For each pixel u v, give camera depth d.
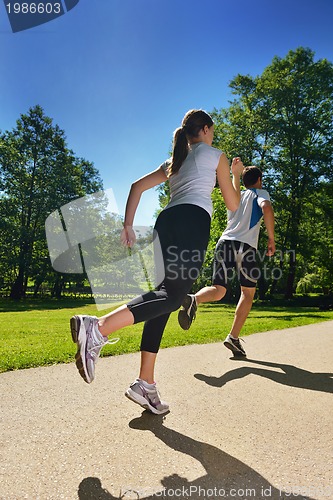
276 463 1.65
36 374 2.97
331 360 3.67
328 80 24.75
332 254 26.56
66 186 31.44
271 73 25.34
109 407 2.29
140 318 1.88
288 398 2.51
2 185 31.30
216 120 28.16
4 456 1.65
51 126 32.31
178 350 4.05
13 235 30.58
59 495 1.37
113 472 1.55
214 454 1.73
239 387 2.73
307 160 25.61
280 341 4.78
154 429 1.99
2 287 32.44
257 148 25.00
